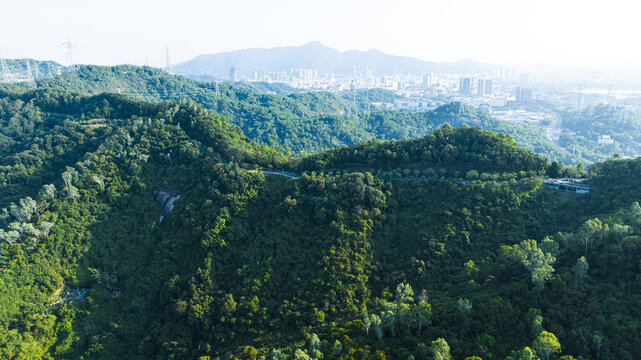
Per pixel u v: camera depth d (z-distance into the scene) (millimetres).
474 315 94500
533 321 86938
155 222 158875
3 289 122688
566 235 117188
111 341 119938
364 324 101875
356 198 144000
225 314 118188
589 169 160000
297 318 115062
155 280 134750
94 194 159000
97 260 143625
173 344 113812
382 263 132000
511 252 111250
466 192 147625
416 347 88188
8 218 146375
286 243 136500
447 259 128625
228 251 136875
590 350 80062
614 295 89438
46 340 119312
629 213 115562
